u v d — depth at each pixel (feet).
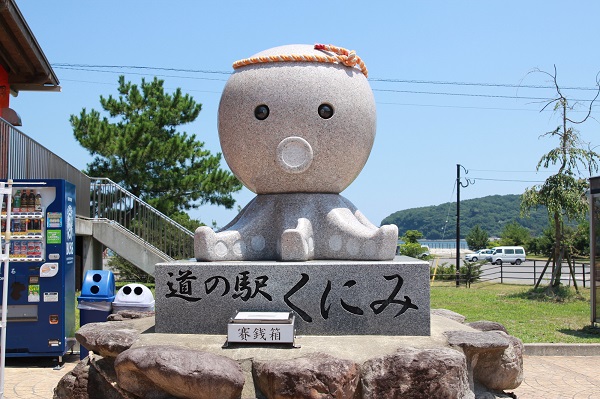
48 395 23.27
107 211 50.78
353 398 16.46
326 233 21.08
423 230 354.54
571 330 37.58
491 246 181.98
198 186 69.62
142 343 18.25
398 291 18.93
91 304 28.55
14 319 28.07
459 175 80.89
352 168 21.62
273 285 19.01
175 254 50.24
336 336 18.71
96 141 66.13
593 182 38.42
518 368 19.34
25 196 28.32
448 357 16.44
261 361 16.83
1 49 38.14
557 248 57.77
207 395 16.03
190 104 73.56
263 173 21.21
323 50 21.52
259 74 20.89
